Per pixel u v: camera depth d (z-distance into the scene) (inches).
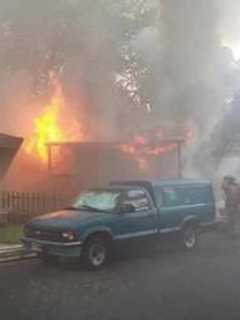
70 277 334.3
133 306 260.2
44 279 329.1
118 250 384.2
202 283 309.6
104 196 402.3
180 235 430.6
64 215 381.4
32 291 295.4
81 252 358.0
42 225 371.9
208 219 452.8
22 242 387.9
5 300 274.8
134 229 393.1
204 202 452.1
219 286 301.4
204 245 461.4
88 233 361.4
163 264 374.9
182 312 248.4
